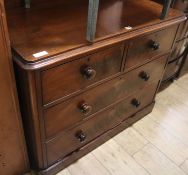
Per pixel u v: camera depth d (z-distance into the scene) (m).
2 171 1.08
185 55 1.91
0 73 0.78
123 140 1.46
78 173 1.25
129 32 1.00
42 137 0.99
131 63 1.14
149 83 1.42
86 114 1.11
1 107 0.86
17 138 1.02
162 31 1.17
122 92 1.25
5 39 0.73
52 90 0.86
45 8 1.12
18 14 1.04
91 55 0.90
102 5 1.24
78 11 1.12
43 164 1.12
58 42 0.85
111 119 1.34
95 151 1.37
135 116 1.55
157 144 1.46
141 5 1.30
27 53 0.78
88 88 1.00
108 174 1.26
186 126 1.62
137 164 1.33
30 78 0.78
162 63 1.40
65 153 1.19
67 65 0.84
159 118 1.66
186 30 1.66
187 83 2.08
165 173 1.29
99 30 0.97
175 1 1.44
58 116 0.98
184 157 1.40
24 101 0.92
